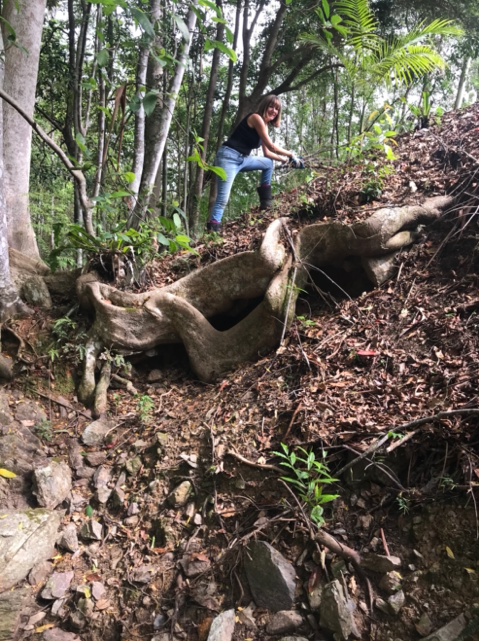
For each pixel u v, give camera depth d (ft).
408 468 7.75
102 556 8.95
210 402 11.18
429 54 13.58
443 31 13.39
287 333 11.94
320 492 8.05
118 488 10.05
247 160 15.93
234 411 10.40
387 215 11.76
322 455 8.34
